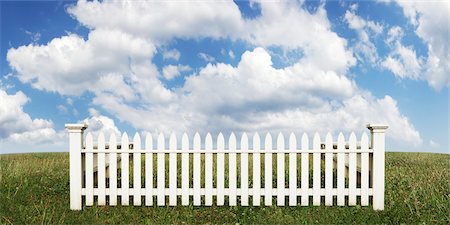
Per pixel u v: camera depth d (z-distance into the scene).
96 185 9.02
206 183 8.19
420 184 9.86
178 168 12.09
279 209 7.87
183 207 8.11
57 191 9.48
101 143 8.16
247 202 8.18
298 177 10.77
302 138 8.13
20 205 8.01
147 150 8.17
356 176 8.99
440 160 15.00
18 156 16.47
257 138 8.15
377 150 8.02
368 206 8.07
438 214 7.45
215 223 7.25
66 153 17.88
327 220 7.20
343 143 8.12
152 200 8.21
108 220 7.27
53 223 7.04
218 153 8.15
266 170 8.15
